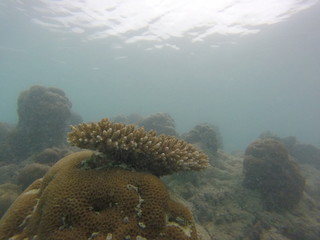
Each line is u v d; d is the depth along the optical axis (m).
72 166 2.71
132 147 2.73
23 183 7.27
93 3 18.38
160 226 2.25
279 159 8.59
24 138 12.11
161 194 2.46
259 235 6.61
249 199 7.95
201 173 8.77
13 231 2.34
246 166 8.88
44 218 2.15
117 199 2.32
